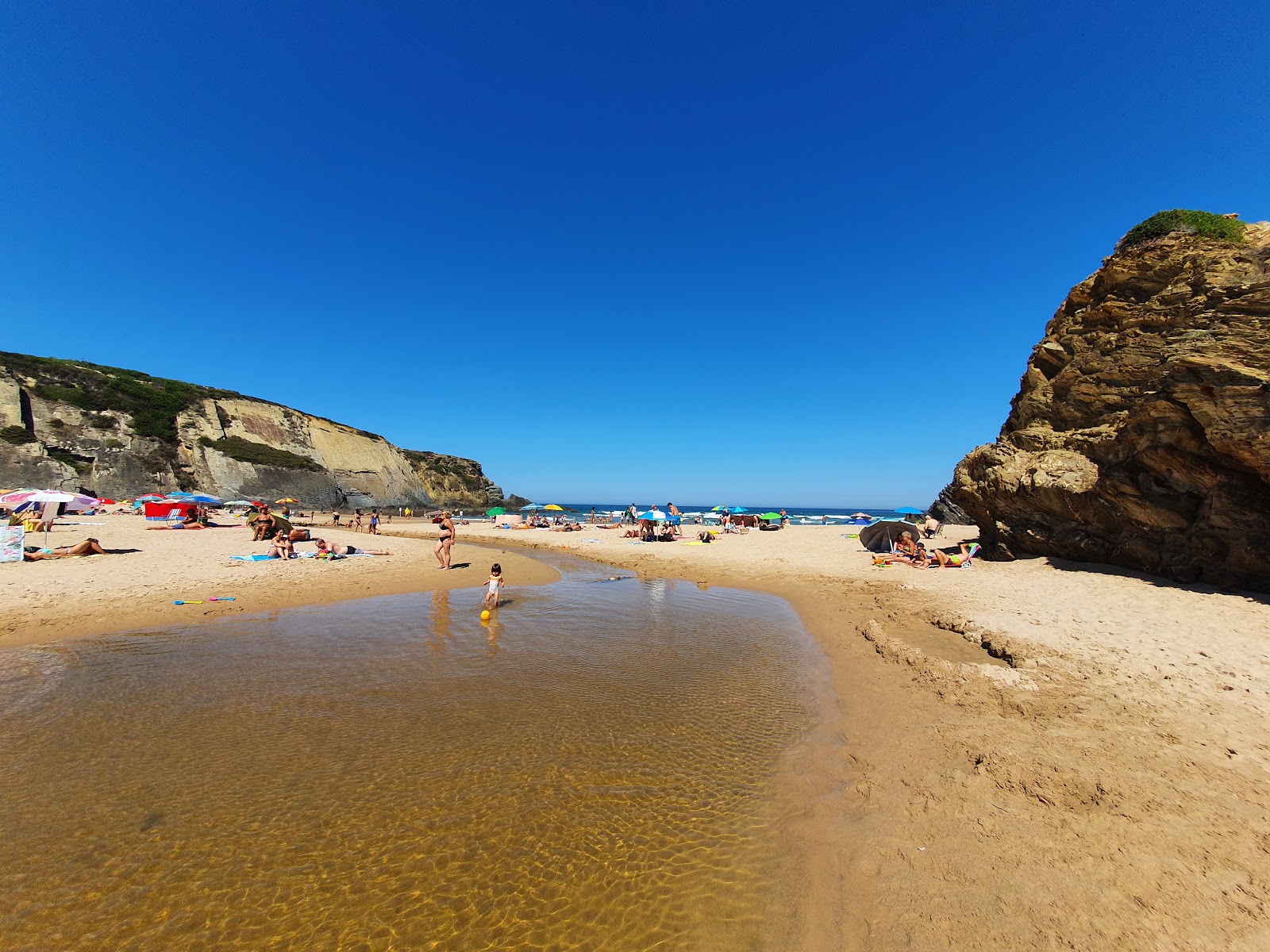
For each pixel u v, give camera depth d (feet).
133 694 25.05
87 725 21.75
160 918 12.01
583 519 213.25
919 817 15.35
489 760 19.25
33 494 73.00
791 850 14.30
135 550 67.36
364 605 46.32
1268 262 40.63
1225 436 36.47
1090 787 15.67
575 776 18.21
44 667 28.73
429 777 18.06
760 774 18.42
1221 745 17.85
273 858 14.01
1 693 24.98
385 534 140.36
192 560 62.08
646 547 97.91
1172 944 10.39
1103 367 49.75
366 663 30.22
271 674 28.07
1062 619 34.45
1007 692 23.54
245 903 12.48
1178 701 21.50
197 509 109.81
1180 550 41.55
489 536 125.08
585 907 12.44
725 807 16.40
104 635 34.91
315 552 73.92
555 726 22.21
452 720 22.70
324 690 25.91
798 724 22.50
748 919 12.03
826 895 12.64
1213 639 28.68
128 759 19.01
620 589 57.57
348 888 12.99
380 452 293.02
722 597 53.01
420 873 13.51
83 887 12.86
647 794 17.11
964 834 14.40
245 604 44.32
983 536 63.36
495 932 11.73
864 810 15.96
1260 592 36.52
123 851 14.16
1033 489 52.16
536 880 13.32
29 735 20.88
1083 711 21.16
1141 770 16.55
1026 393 58.65
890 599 45.68
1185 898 11.43
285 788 17.29
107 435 190.70
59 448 177.99
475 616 42.60
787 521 159.74
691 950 11.19
